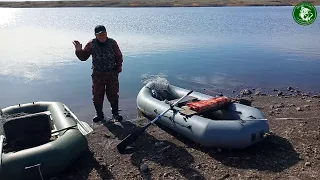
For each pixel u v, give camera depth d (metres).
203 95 3.78
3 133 2.88
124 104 4.70
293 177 2.48
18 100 4.95
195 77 6.16
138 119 3.96
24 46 9.43
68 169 2.73
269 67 6.93
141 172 2.66
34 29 13.48
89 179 2.59
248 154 2.86
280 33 12.07
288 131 3.32
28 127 2.70
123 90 5.36
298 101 4.66
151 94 4.12
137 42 10.02
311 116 3.83
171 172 2.63
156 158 2.88
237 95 5.12
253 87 5.59
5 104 4.78
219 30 12.73
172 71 6.57
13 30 13.27
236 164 2.71
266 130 2.88
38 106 3.58
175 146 3.10
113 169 2.72
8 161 2.35
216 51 8.66
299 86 5.63
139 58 7.75
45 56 8.04
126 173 2.65
